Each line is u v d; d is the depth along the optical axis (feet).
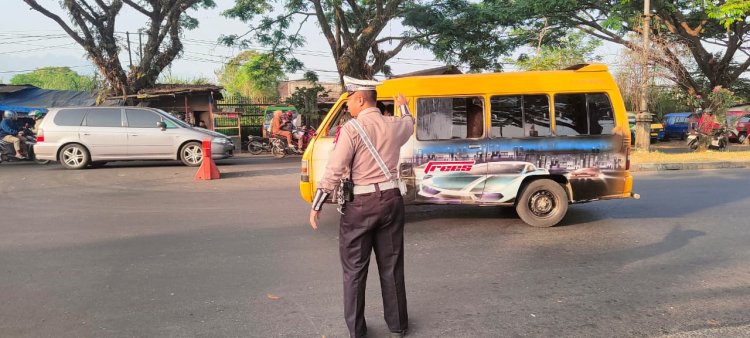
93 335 11.90
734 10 58.49
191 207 27.48
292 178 39.32
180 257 18.06
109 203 28.71
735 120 61.93
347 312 11.30
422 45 72.95
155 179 38.52
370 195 10.84
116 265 17.16
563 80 22.08
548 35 76.13
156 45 76.89
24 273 16.34
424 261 17.46
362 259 11.19
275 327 12.29
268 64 77.97
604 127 22.30
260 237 20.84
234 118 75.56
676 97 68.28
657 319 12.51
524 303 13.64
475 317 12.77
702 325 12.12
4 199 30.07
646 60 52.42
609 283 15.10
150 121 45.50
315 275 16.02
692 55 73.10
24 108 69.21
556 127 22.09
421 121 21.83
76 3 70.44
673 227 22.07
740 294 14.11
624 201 28.19
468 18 67.72
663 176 39.60
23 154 50.98
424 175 21.89
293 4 71.26
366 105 11.19
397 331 11.64
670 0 69.77
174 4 76.74
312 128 64.44
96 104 74.49
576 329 12.00
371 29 67.56
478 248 19.04
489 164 22.00
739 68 80.89
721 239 19.98
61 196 31.07
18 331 12.11
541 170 22.06
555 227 22.38
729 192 30.83
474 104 21.97
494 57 76.02
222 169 45.60
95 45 72.79
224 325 12.41
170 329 12.20
